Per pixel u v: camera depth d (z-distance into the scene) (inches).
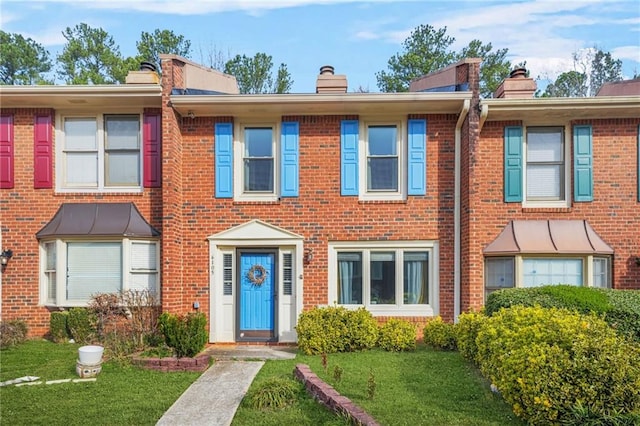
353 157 454.9
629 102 421.7
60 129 462.9
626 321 302.4
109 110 461.4
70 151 463.2
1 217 453.7
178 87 444.5
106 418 247.3
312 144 458.0
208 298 452.4
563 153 455.2
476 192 430.3
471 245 428.8
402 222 453.4
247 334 456.1
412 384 283.6
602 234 440.8
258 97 430.9
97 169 461.1
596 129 448.1
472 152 429.1
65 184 462.3
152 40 1237.7
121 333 393.4
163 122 433.7
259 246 458.0
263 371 332.2
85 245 446.3
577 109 429.7
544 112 436.5
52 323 428.5
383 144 466.9
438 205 453.1
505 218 447.8
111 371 335.0
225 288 458.9
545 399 208.2
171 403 270.8
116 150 462.9
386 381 290.4
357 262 459.5
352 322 390.6
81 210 450.6
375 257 459.2
